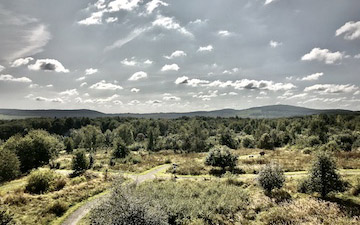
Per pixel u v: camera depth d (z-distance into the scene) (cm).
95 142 8738
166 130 14575
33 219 1753
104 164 4750
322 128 7506
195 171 3503
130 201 1335
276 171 2161
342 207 1612
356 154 3506
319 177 1886
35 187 2473
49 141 4922
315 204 1695
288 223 1527
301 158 3728
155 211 1391
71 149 8388
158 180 3070
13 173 3562
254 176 2964
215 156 3597
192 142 7112
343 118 9956
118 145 5753
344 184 1947
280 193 2067
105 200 1379
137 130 13738
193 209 1892
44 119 14900
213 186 2512
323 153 1966
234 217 1777
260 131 9119
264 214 1719
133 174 3688
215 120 18300
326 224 1434
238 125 14300
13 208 1884
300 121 11362
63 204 2028
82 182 2923
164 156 5759
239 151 5631
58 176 3014
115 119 17900
